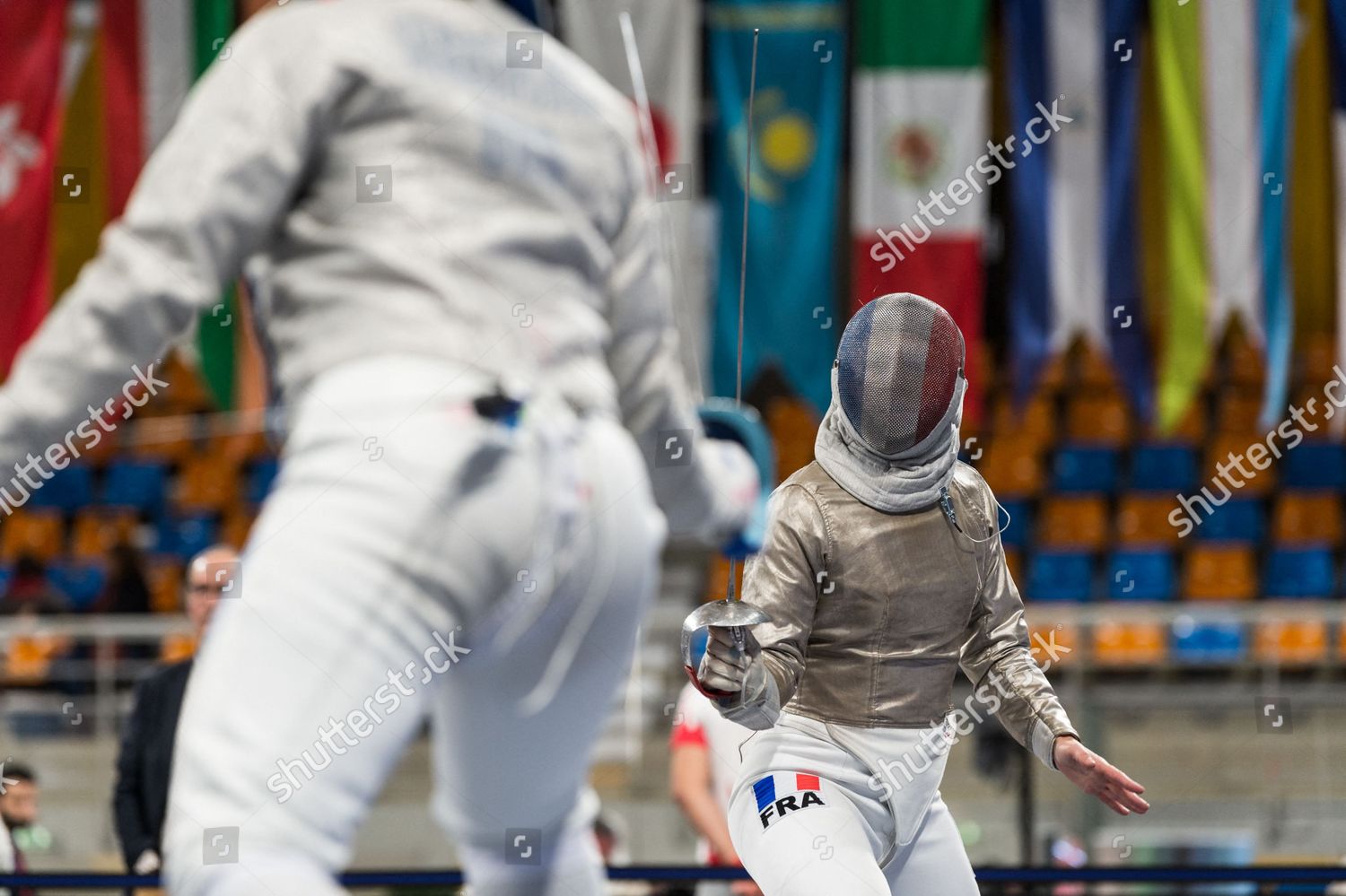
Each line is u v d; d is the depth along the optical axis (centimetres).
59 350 412
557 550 447
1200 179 2325
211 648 412
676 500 532
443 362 436
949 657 675
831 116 2362
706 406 584
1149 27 2423
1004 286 2778
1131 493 3061
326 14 453
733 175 2364
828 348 2356
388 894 1071
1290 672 2264
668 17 2231
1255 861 1327
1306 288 2428
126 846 945
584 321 473
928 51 2362
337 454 423
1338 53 2388
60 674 1878
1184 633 2409
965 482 691
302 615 404
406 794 1166
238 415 2045
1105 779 659
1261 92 2311
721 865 909
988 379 3169
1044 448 3175
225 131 427
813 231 2361
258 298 470
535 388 448
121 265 415
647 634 1634
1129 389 2402
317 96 437
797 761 662
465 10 477
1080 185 2388
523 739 483
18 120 2142
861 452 655
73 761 1678
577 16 2220
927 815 690
